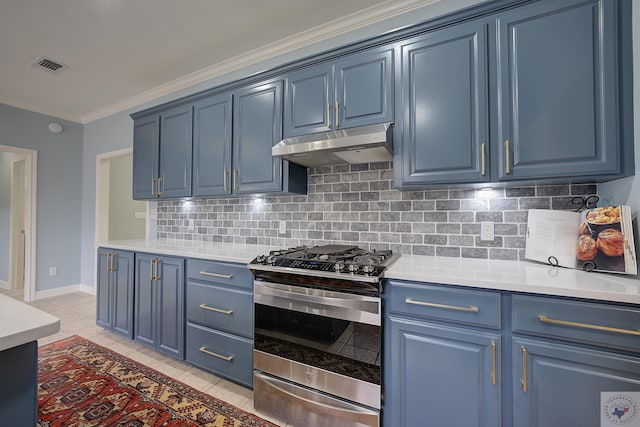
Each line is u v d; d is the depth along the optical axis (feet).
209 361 6.30
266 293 5.31
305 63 6.18
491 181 4.63
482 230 5.59
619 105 3.93
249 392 6.02
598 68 4.01
